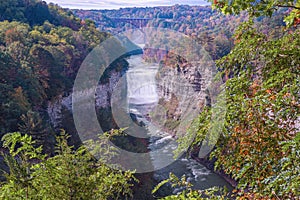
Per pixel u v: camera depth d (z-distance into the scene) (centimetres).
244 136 237
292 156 167
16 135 194
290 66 236
